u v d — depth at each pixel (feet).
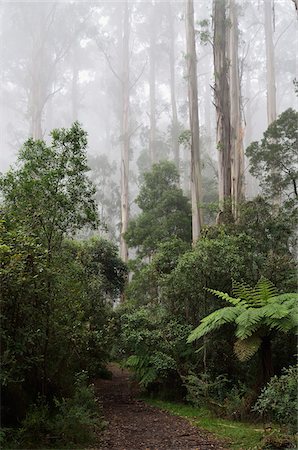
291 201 36.37
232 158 50.16
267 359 21.11
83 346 22.91
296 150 41.34
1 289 15.79
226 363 25.31
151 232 55.98
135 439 17.93
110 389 32.89
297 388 16.62
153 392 28.81
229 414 20.97
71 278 22.27
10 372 15.49
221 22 49.75
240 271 26.78
